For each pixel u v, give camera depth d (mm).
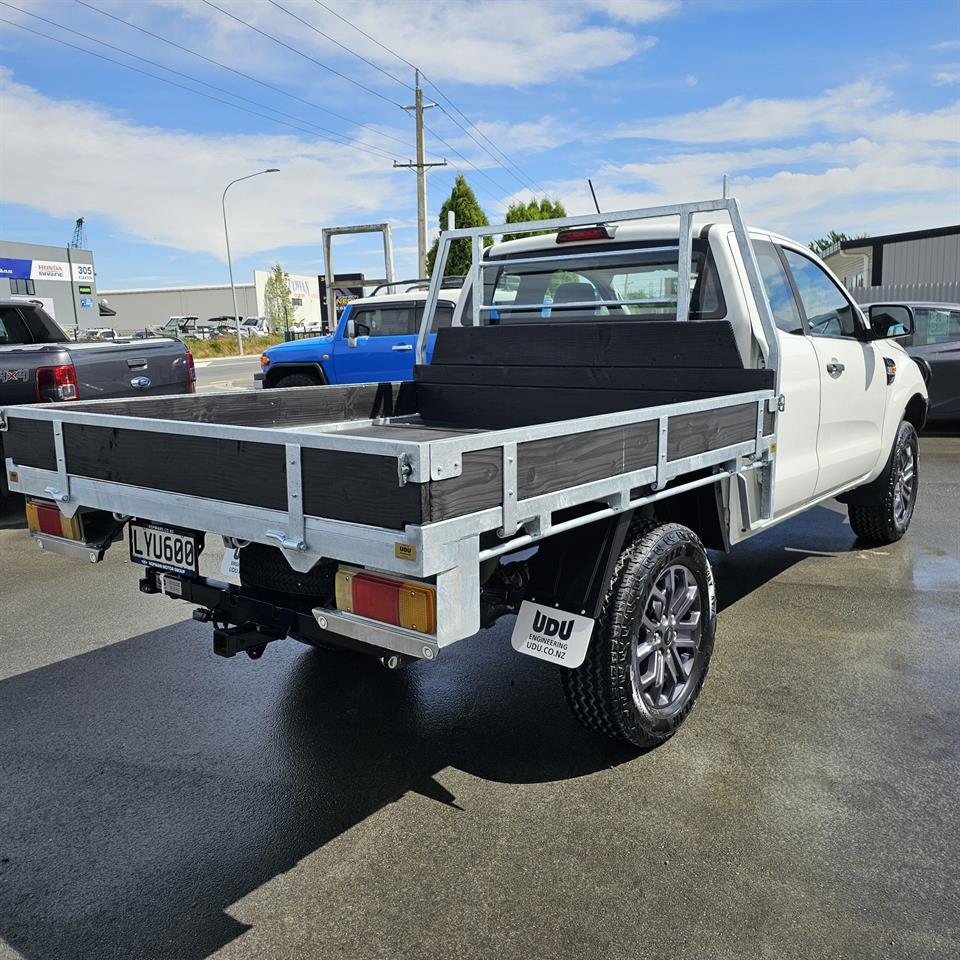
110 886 2465
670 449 2943
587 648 2789
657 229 4133
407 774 3057
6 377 6988
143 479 2697
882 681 3715
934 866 2461
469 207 33969
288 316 79562
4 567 5887
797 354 4246
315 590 2805
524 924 2266
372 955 2170
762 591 4996
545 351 4176
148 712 3594
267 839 2682
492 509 2189
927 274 20766
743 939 2188
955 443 10422
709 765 3047
